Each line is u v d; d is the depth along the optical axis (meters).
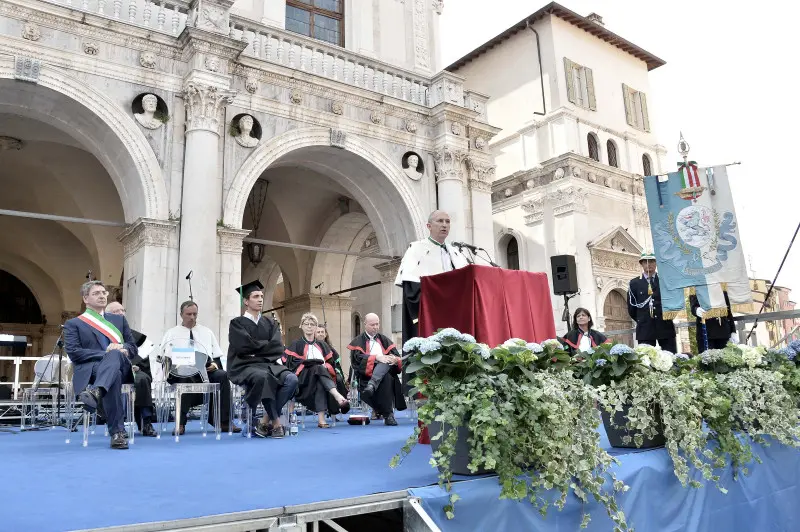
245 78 13.16
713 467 4.61
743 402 5.03
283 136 13.43
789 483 5.34
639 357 4.37
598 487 3.59
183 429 7.54
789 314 7.36
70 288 22.14
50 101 11.32
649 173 24.73
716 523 4.49
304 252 20.80
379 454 4.92
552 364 3.96
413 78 16.00
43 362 9.54
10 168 16.69
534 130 22.19
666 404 4.36
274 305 31.47
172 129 12.02
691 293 7.81
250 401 6.57
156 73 11.97
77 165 16.53
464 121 16.09
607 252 20.97
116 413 5.78
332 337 20.48
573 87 22.31
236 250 12.38
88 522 2.74
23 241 21.08
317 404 8.05
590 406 3.83
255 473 4.05
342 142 14.27
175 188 11.87
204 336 8.03
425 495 3.16
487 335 4.35
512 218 22.61
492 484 3.38
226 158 12.62
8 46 10.55
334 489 3.40
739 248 7.44
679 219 7.73
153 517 2.82
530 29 23.06
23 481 3.86
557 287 9.52
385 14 17.69
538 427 3.45
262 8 15.07
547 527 3.47
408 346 3.60
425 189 15.59
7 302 23.30
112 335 6.17
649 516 3.98
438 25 18.61
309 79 13.90
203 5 12.14
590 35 23.84
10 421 11.03
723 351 5.50
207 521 2.75
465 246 5.77
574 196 20.61
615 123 23.77
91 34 11.38
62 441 6.64
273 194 19.47
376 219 15.98
